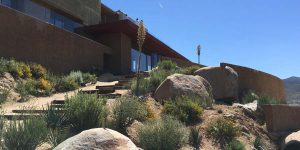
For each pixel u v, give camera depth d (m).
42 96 18.83
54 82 21.80
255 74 25.59
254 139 14.71
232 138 13.51
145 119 13.32
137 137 11.48
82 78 24.52
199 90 17.44
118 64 35.47
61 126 10.77
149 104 15.92
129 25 34.44
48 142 9.46
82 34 35.72
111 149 7.59
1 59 20.39
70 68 28.25
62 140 9.53
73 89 21.67
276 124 16.42
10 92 17.52
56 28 26.86
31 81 19.73
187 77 17.73
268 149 14.55
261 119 17.28
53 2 31.94
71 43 28.59
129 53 37.81
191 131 12.80
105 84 24.08
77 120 10.96
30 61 23.92
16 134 8.35
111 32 36.12
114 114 12.07
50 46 26.05
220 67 20.89
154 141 10.95
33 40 24.38
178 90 16.64
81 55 29.88
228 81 20.50
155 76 19.88
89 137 7.70
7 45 22.03
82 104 11.12
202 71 21.14
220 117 15.23
